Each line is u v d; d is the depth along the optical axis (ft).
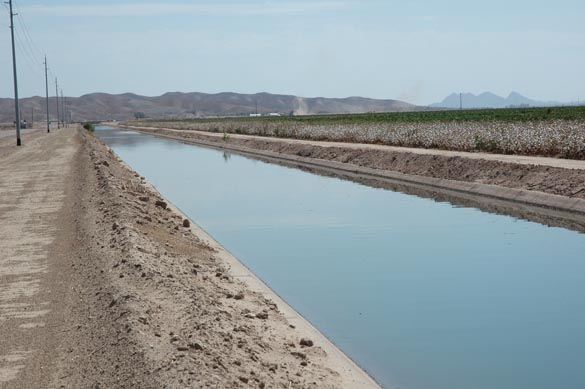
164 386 22.72
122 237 47.75
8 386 24.04
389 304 40.32
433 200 84.02
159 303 33.32
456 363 30.86
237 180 111.65
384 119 279.08
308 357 30.63
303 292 43.39
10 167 126.31
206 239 60.18
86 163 116.57
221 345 28.14
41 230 56.90
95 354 26.58
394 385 28.37
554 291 42.14
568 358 31.22
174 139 290.56
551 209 75.20
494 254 52.90
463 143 122.72
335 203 82.69
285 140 196.85
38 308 33.76
